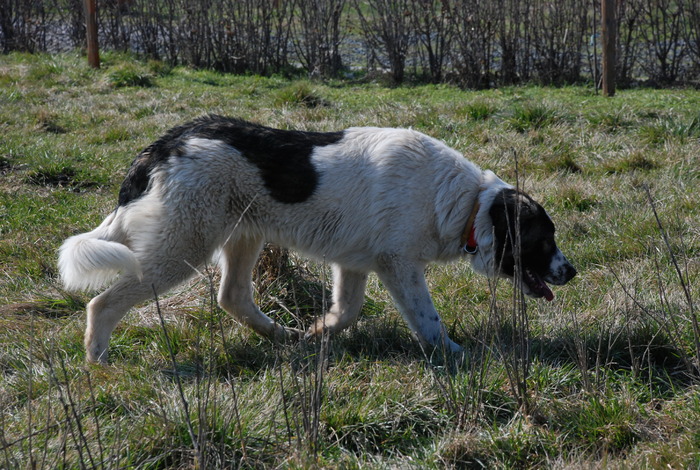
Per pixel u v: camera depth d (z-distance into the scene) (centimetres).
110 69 1280
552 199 654
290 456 296
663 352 393
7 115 976
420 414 339
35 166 756
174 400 335
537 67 1329
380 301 500
